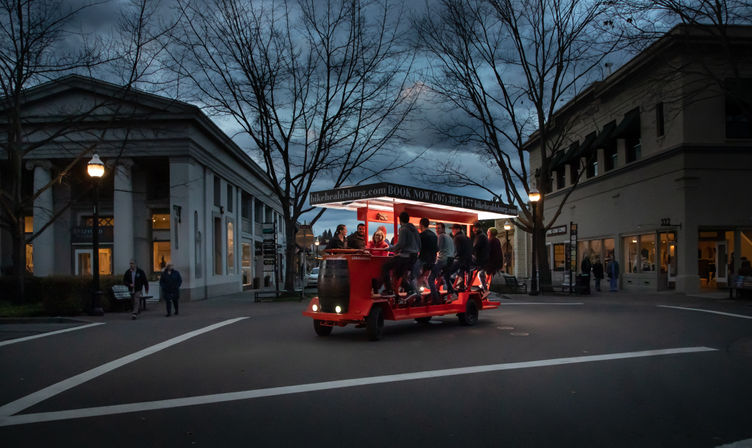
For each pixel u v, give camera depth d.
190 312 18.95
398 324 13.33
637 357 8.47
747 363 8.00
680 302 19.00
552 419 5.25
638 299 20.89
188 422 5.27
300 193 25.59
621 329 11.73
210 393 6.44
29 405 6.04
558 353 8.85
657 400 5.94
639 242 26.88
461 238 12.83
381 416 5.38
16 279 21.20
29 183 31.28
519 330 11.70
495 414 5.42
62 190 29.72
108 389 6.77
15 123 20.22
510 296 23.39
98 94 25.92
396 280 11.09
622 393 6.24
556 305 18.11
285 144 24.72
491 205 14.91
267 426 5.09
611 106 29.53
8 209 20.11
